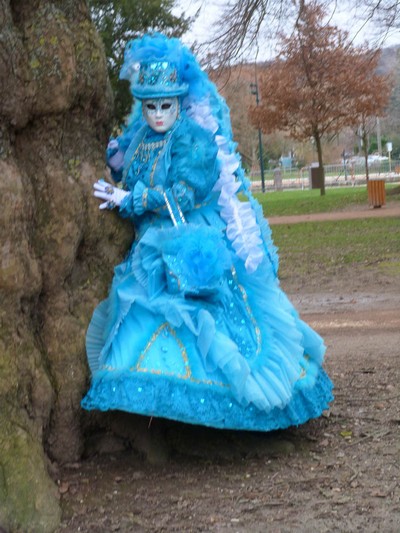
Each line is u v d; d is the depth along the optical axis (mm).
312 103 32062
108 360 3891
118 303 4004
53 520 3516
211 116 4508
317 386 4465
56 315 4059
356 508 3666
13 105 3826
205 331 3836
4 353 3686
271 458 4293
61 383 4023
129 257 4297
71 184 4059
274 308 4277
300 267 13758
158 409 3732
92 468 4074
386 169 60938
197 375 3836
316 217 23031
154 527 3523
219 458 4266
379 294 10750
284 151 73625
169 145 4246
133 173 4379
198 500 3779
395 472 4047
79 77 4051
